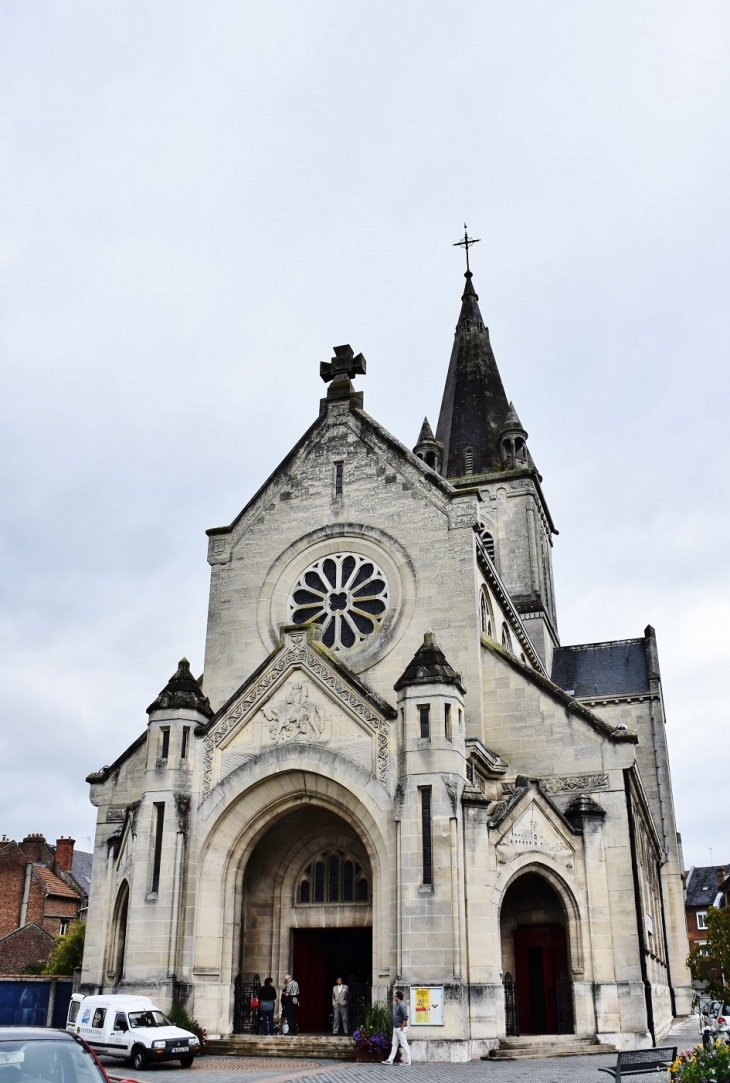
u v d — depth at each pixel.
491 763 32.84
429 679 28.91
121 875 32.47
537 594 62.28
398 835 27.61
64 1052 12.05
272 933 32.19
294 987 30.09
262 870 32.97
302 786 30.00
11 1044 11.92
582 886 30.59
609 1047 28.20
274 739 30.41
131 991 27.92
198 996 28.41
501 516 64.88
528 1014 31.20
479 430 71.12
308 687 30.64
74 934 56.19
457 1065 24.38
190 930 28.89
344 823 32.62
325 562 38.09
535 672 34.59
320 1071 23.05
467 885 27.33
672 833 53.75
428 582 35.97
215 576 39.31
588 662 62.06
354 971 33.38
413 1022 25.66
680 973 51.00
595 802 32.16
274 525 39.34
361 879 32.22
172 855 29.28
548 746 33.69
